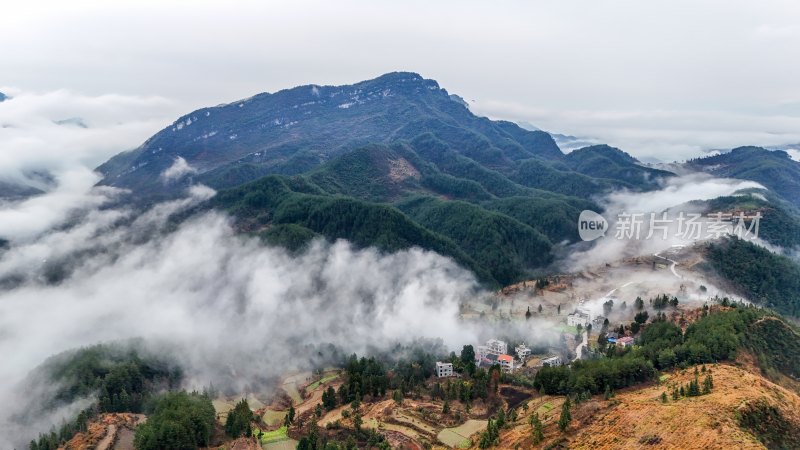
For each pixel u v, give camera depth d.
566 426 166.38
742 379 169.12
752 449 125.88
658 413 153.62
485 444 175.75
